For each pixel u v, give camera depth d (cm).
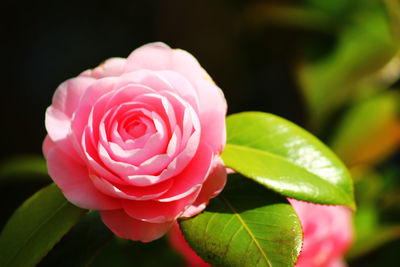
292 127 59
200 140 55
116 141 54
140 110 55
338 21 94
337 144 94
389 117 92
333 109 94
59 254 57
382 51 91
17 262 55
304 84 94
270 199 56
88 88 55
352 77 92
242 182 58
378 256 80
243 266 54
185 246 64
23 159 85
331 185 57
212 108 55
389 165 102
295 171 57
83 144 54
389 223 74
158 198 54
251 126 59
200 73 56
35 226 56
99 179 53
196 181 54
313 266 65
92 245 57
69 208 56
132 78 55
